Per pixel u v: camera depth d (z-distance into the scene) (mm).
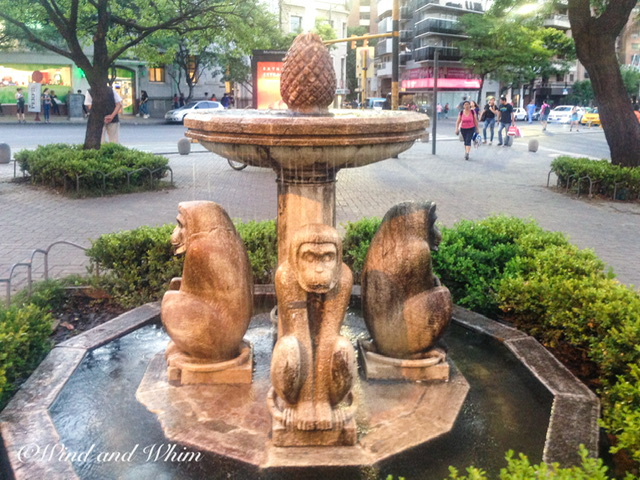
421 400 3549
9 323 3980
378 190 12680
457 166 16750
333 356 3082
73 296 5438
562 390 3535
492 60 39125
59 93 32875
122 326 4547
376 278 3705
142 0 14359
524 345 4176
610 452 2873
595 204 11266
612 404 3445
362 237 5910
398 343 3730
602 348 3771
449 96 49469
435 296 3678
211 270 3541
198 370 3676
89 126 13562
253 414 3391
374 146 3076
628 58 44625
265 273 5664
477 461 3043
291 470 2926
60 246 7828
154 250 5352
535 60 40375
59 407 3479
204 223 3562
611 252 7844
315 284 3014
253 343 4355
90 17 15133
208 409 3441
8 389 3592
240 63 33406
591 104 53375
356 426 3156
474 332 4520
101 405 3521
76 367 3875
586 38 12172
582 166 12266
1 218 9398
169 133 26359
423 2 46906
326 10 45438
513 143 24094
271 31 17969
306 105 3508
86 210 10141
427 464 3008
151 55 17609
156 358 4066
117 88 35906
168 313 3590
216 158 17953
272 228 5938
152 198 11375
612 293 4195
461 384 3740
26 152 12930
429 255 3678
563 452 2916
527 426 3344
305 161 3170
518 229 6062
